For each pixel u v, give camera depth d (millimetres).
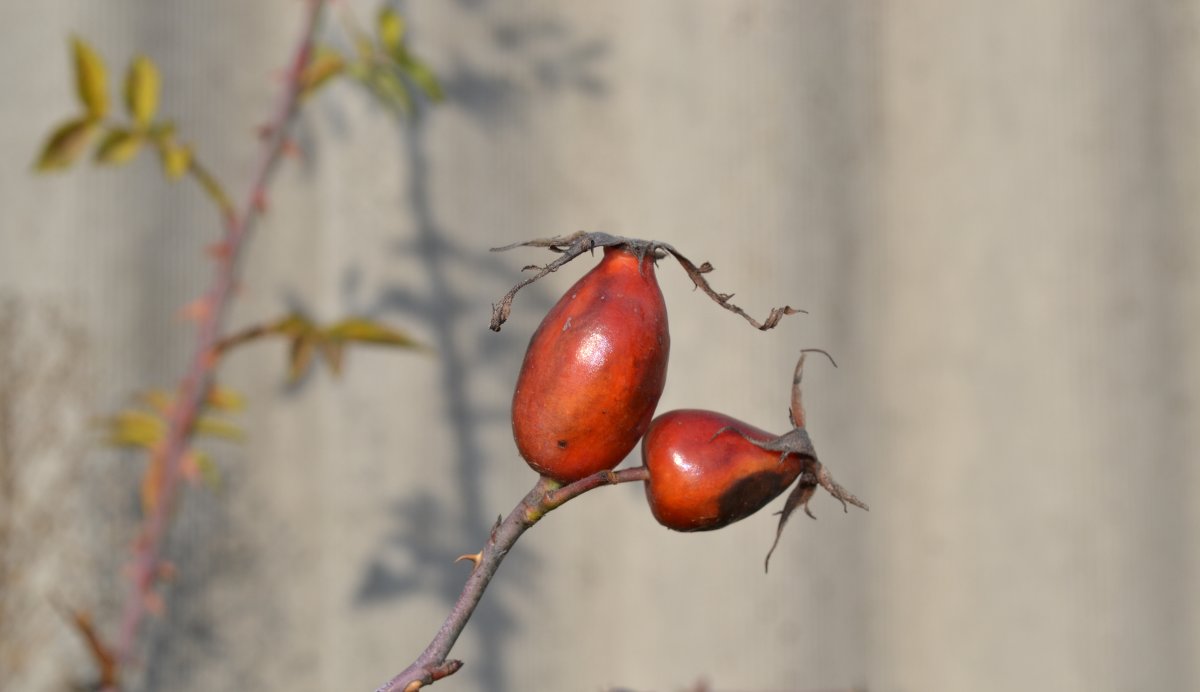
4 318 682
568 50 786
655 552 781
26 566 659
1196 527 757
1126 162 761
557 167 783
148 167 752
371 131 765
